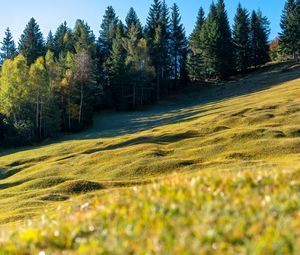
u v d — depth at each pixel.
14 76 88.62
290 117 60.94
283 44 138.62
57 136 87.56
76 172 50.03
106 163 51.69
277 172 10.70
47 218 10.78
